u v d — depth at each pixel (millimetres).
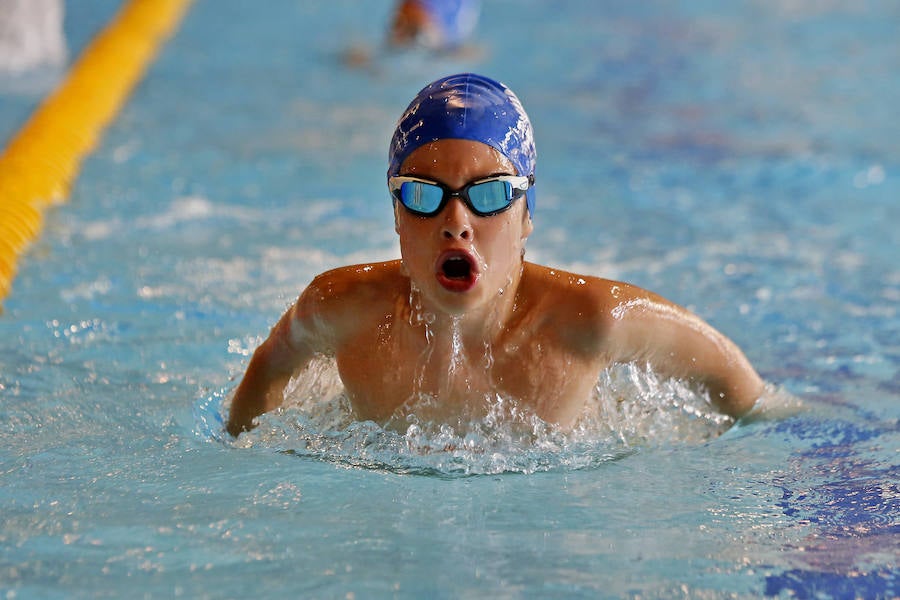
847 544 6426
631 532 6559
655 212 15906
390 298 7773
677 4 38188
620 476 7457
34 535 6363
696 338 8031
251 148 19391
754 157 19172
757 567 6133
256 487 7125
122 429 8203
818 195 16797
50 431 8109
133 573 5930
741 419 8648
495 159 7047
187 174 17516
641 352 7887
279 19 35031
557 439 7832
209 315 11047
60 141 18844
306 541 6336
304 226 14664
